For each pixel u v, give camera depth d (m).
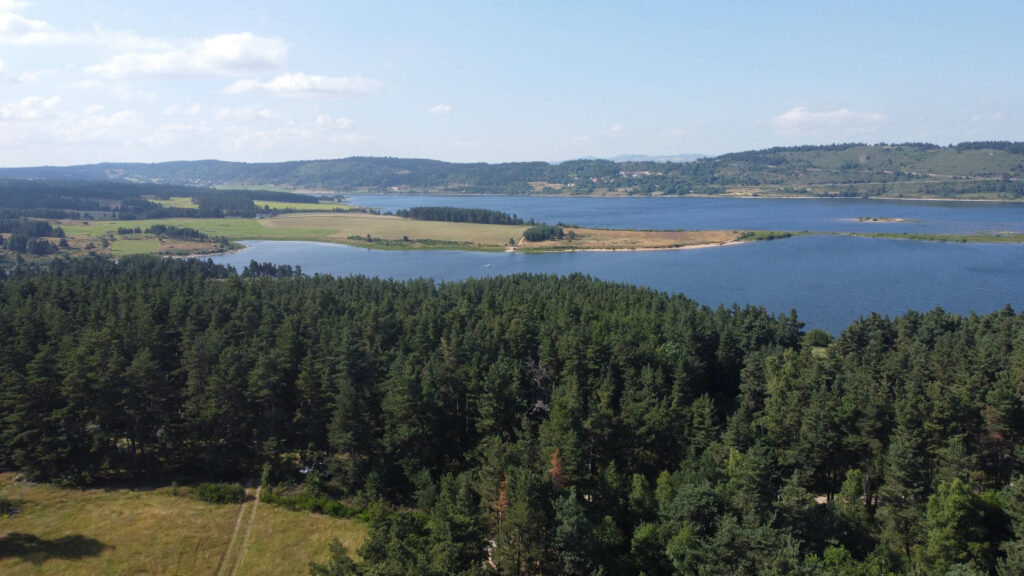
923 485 78.75
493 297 176.38
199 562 82.50
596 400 108.00
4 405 100.56
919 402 97.00
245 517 93.19
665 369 122.56
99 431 102.12
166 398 109.62
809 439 91.88
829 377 121.06
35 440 99.50
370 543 68.88
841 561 68.50
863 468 91.38
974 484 88.19
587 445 96.81
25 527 86.62
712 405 105.06
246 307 157.75
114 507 93.06
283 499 96.62
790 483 74.81
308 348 120.44
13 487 96.19
